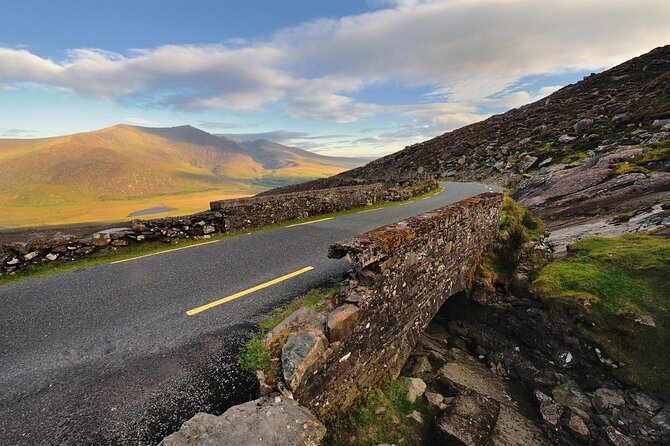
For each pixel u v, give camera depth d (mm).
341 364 4906
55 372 4363
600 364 7918
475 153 49781
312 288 6859
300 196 15047
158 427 3557
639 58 61062
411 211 16344
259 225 13305
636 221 12320
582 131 36562
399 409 6043
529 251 12250
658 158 18484
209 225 11773
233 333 5203
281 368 4086
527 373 8758
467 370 9055
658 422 6551
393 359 6602
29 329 5406
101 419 3635
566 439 6910
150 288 6992
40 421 3602
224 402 3912
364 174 67750
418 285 7227
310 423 3408
